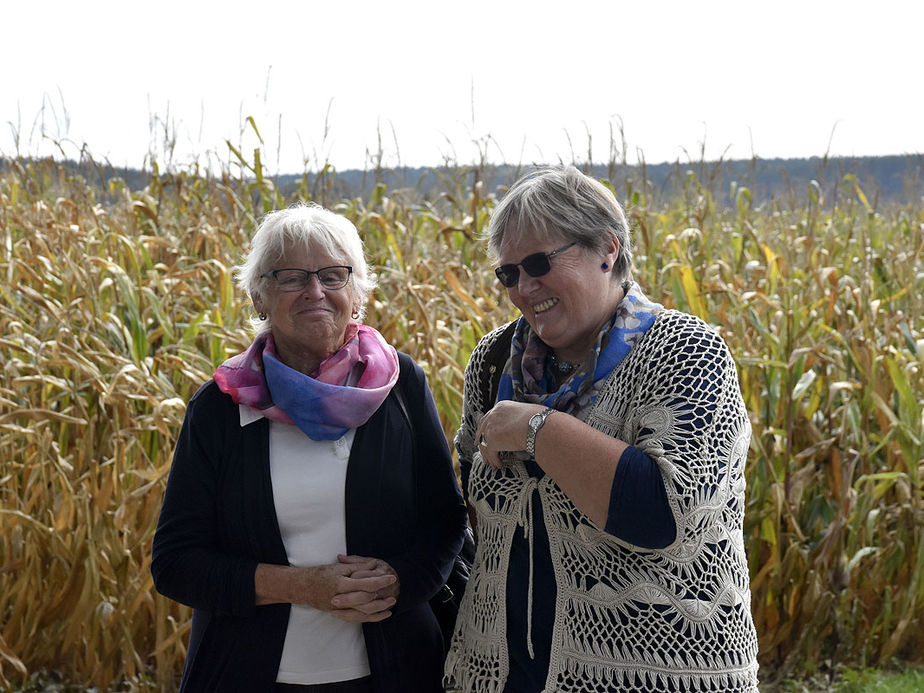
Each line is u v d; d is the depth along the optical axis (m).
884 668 3.89
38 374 3.56
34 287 4.49
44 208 5.71
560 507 1.83
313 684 2.05
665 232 5.96
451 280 4.23
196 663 2.08
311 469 2.09
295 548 2.08
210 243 5.10
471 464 2.24
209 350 4.14
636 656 1.75
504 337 2.13
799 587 3.80
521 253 1.85
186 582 2.02
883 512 3.99
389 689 2.07
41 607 3.56
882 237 6.76
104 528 3.46
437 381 3.80
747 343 4.14
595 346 1.85
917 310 4.61
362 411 2.09
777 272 4.46
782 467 3.79
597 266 1.85
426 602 2.25
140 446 3.56
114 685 3.57
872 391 3.87
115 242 4.97
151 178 6.39
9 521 3.47
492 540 1.97
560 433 1.74
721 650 1.74
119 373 3.44
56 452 3.59
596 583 1.79
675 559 1.73
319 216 2.13
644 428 1.73
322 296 2.08
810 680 3.77
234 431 2.11
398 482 2.15
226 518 2.08
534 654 1.85
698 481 1.67
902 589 3.94
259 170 5.95
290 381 2.06
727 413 1.73
